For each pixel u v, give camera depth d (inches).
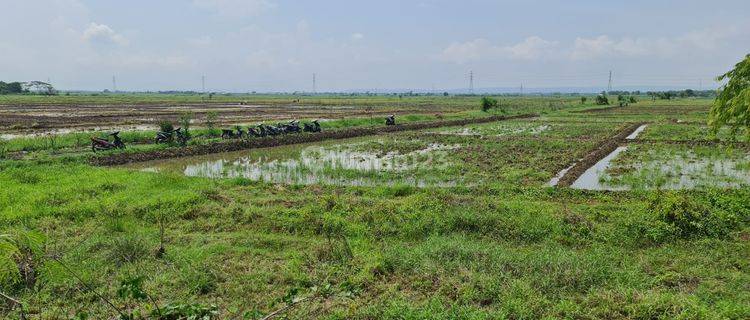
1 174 619.5
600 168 781.9
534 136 1232.2
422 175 711.1
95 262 332.8
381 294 298.2
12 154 863.7
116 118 1790.1
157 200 486.9
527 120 1838.1
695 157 880.9
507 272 311.0
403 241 400.2
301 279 315.3
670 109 2485.2
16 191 532.1
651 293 281.4
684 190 537.6
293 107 2807.6
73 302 279.6
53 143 953.5
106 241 373.4
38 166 701.3
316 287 230.1
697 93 6589.6
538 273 308.5
